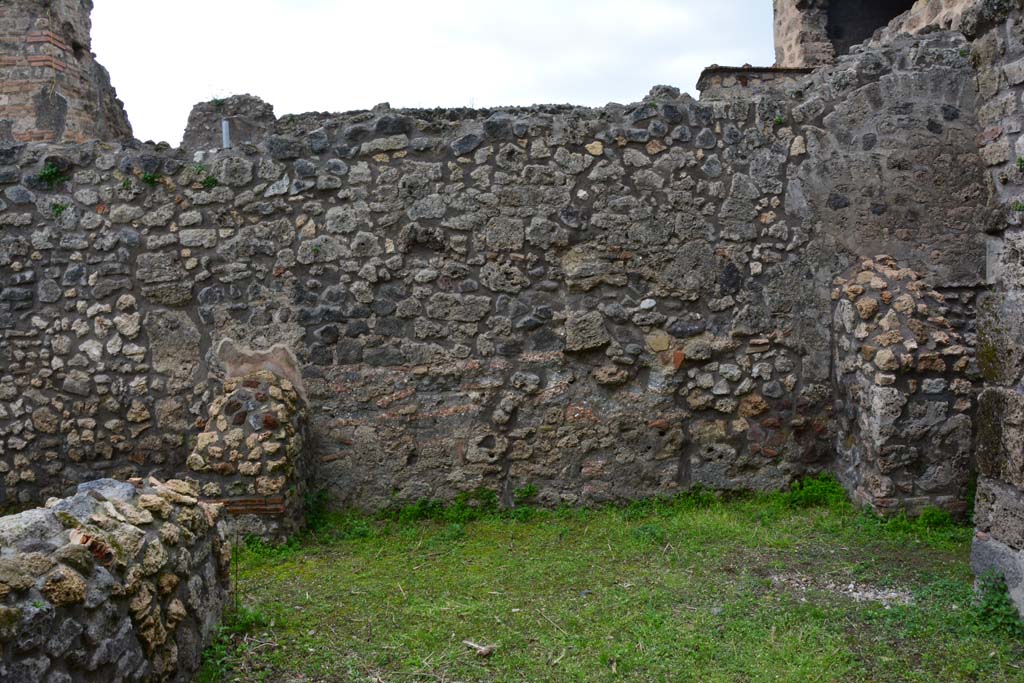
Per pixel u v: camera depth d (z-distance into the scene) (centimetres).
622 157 611
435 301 607
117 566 287
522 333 609
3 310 616
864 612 398
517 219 607
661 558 488
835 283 614
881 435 550
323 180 607
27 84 789
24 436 618
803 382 616
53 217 612
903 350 552
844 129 616
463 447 607
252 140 651
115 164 612
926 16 851
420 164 607
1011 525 377
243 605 419
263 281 609
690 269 611
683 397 613
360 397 606
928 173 618
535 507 608
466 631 383
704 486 614
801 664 343
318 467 607
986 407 394
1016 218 368
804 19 1192
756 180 614
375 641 372
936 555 487
